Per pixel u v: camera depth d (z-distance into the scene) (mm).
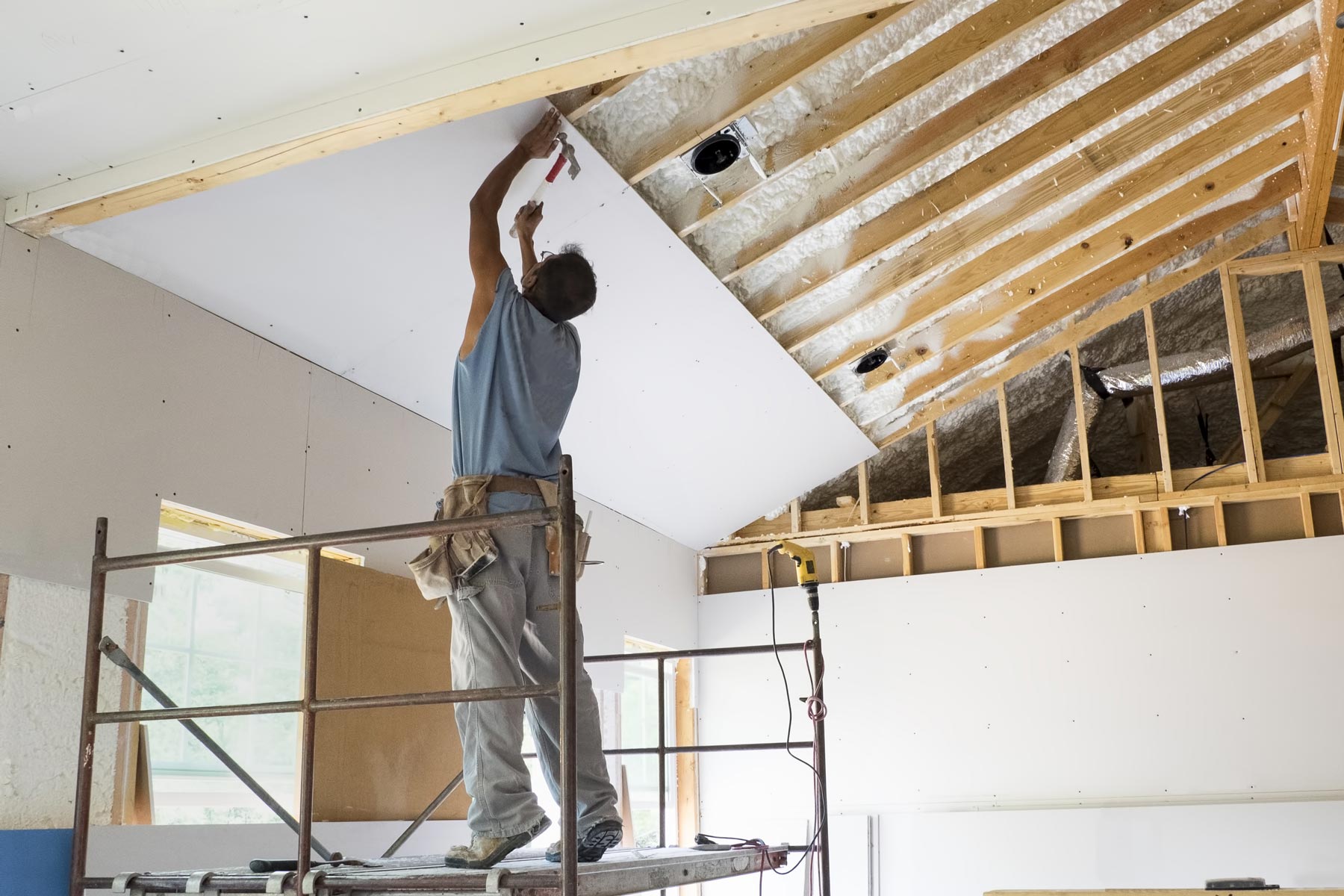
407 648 3523
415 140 2779
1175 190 5020
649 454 4895
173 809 3143
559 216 3277
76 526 2521
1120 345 6102
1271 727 5027
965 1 3381
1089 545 5598
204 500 2879
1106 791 5176
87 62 2094
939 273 4750
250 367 3086
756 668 5941
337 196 2842
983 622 5566
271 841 2916
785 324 4492
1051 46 3750
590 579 5078
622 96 3105
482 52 2154
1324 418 5879
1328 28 3959
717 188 3547
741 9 2037
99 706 2527
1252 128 4602
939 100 3762
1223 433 6785
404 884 1909
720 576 6262
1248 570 5223
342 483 3385
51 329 2531
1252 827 4859
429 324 3426
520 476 2223
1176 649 5242
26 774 2346
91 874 2410
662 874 2354
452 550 2105
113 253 2678
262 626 3480
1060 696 5352
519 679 2133
